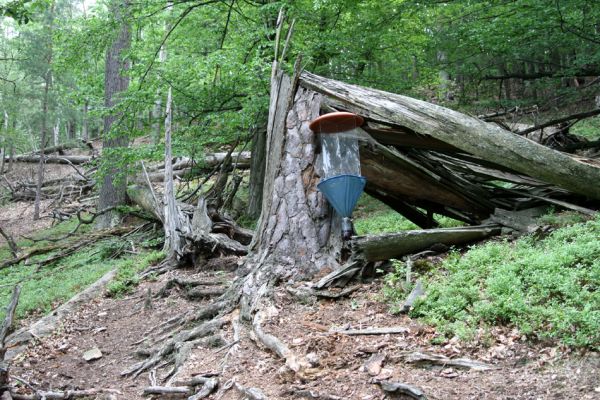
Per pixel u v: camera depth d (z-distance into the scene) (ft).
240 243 34.01
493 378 13.09
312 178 23.38
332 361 15.24
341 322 17.98
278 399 13.98
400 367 14.40
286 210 23.17
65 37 39.93
